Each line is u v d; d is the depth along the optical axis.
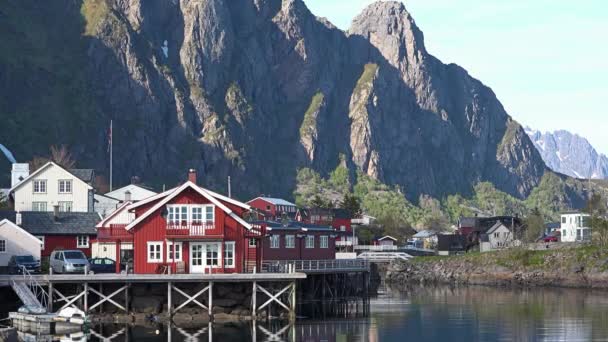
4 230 107.00
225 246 95.31
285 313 95.19
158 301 92.44
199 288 92.44
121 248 117.19
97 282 90.12
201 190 94.81
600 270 165.62
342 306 115.94
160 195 98.12
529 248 187.50
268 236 121.94
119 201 148.75
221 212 95.19
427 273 190.75
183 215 95.44
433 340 83.94
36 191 134.88
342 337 84.06
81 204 134.62
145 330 84.12
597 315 105.50
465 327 93.62
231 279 90.50
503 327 93.69
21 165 164.88
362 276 121.81
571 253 174.38
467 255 192.25
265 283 93.94
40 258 108.00
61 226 118.31
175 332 83.06
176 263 94.94
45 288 92.50
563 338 85.56
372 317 102.56
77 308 85.88
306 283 114.25
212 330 84.56
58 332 82.25
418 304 121.25
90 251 118.75
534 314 107.00
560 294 142.50
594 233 194.88
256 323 89.75
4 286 91.56
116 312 91.94
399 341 82.94
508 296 137.88
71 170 141.38
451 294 143.00
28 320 83.06
